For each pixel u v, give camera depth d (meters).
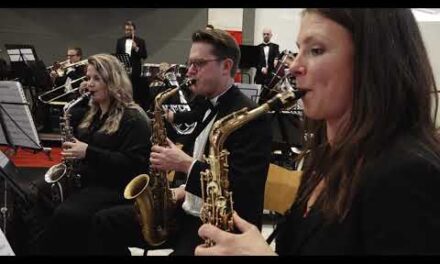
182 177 2.75
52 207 2.97
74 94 5.88
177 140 2.90
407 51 0.93
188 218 2.32
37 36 10.12
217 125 1.76
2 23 9.95
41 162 5.47
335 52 0.96
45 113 7.20
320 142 1.16
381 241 0.81
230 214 1.47
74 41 10.28
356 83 0.94
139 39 8.42
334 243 0.91
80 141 3.16
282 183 2.37
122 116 2.99
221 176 1.70
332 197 0.94
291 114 3.87
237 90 2.27
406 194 0.80
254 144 2.04
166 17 10.34
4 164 2.58
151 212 2.40
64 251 2.70
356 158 0.91
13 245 2.81
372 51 0.92
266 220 3.77
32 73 7.36
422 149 0.85
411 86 0.92
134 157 2.90
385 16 0.93
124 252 2.54
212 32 2.20
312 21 0.98
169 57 10.56
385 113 0.91
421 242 0.78
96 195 2.83
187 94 3.37
